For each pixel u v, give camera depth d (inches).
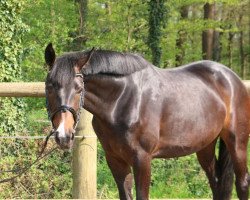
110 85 230.1
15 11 534.9
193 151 253.9
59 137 208.8
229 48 1539.1
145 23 1017.5
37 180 326.6
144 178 231.9
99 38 968.9
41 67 818.2
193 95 250.2
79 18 975.6
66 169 330.6
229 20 1353.3
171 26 1052.5
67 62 216.4
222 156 281.7
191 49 1310.3
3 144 329.4
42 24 871.7
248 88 293.3
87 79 227.3
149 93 235.8
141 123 231.1
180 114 243.3
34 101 660.7
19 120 434.6
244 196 273.3
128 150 230.4
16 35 535.5
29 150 331.3
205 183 364.2
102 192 338.3
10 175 324.2
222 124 264.1
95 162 295.3
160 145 241.1
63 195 327.6
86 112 291.4
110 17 986.1
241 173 272.1
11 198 322.0
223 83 266.7
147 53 1036.5
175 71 257.3
